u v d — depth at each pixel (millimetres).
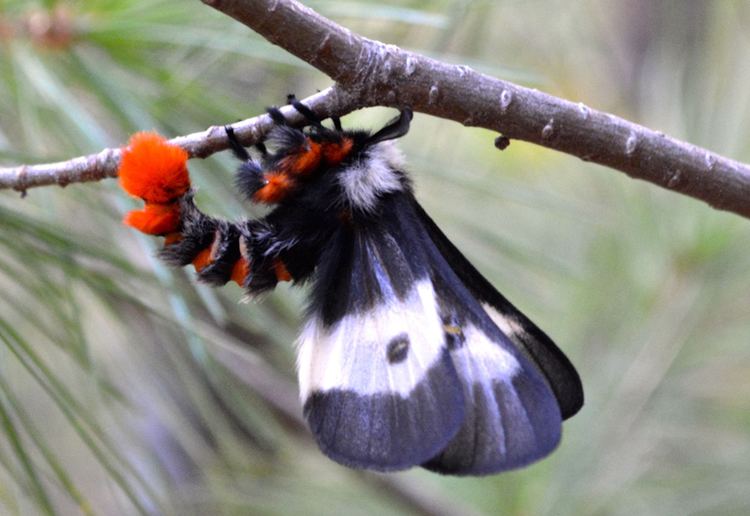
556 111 390
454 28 468
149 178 386
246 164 396
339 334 396
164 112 438
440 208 482
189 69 440
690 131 497
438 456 391
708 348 493
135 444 460
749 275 494
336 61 384
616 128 392
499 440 389
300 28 382
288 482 487
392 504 491
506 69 455
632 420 490
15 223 417
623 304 499
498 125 390
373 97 387
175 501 477
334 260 398
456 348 393
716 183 396
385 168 397
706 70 499
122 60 436
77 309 423
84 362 424
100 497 492
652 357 492
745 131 493
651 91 533
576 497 485
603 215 501
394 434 390
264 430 456
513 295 496
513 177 560
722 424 501
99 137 425
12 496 439
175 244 393
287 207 398
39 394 493
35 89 433
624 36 567
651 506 492
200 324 437
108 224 443
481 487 491
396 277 395
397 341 393
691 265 494
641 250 499
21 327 453
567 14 567
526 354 403
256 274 396
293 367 474
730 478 494
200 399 457
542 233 513
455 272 405
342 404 394
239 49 431
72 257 419
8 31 433
